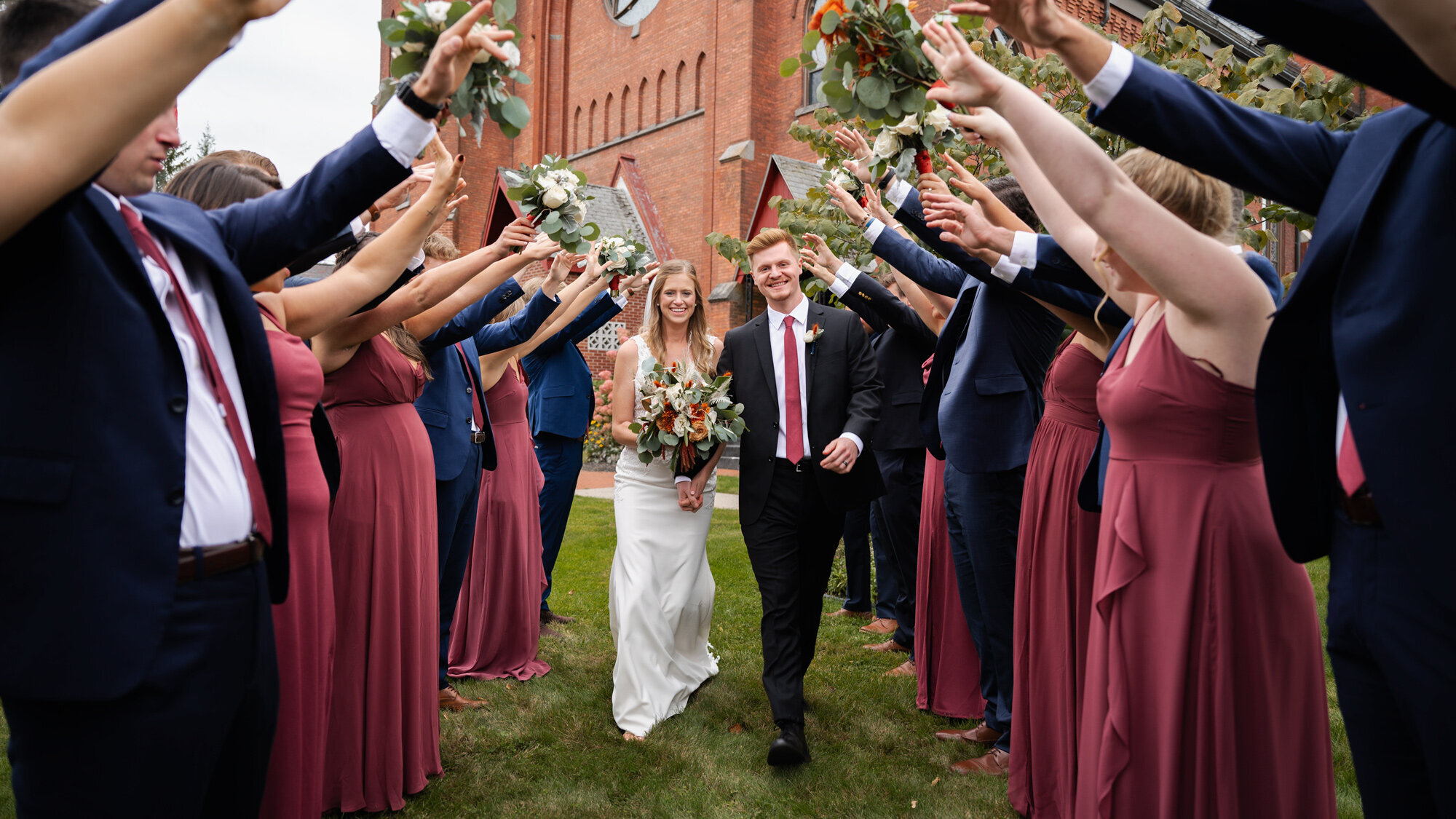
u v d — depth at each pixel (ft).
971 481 11.07
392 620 9.92
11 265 4.07
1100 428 9.18
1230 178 5.09
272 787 7.49
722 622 17.98
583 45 78.54
